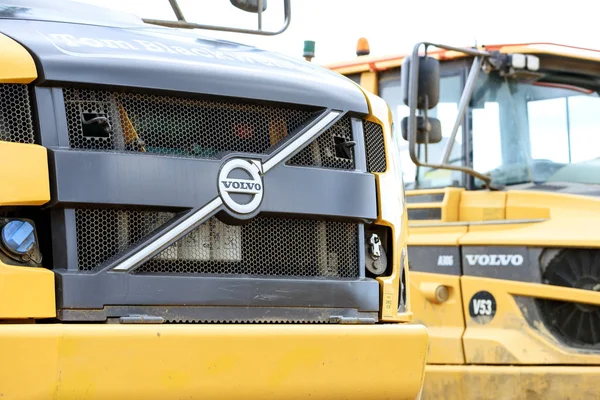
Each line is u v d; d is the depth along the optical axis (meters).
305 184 3.52
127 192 3.20
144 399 3.04
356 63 7.36
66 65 3.18
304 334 3.30
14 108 3.11
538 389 6.17
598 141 6.67
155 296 3.22
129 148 3.27
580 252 6.21
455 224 6.62
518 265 6.34
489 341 6.33
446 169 6.60
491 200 6.58
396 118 7.15
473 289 6.47
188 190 3.29
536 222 6.36
